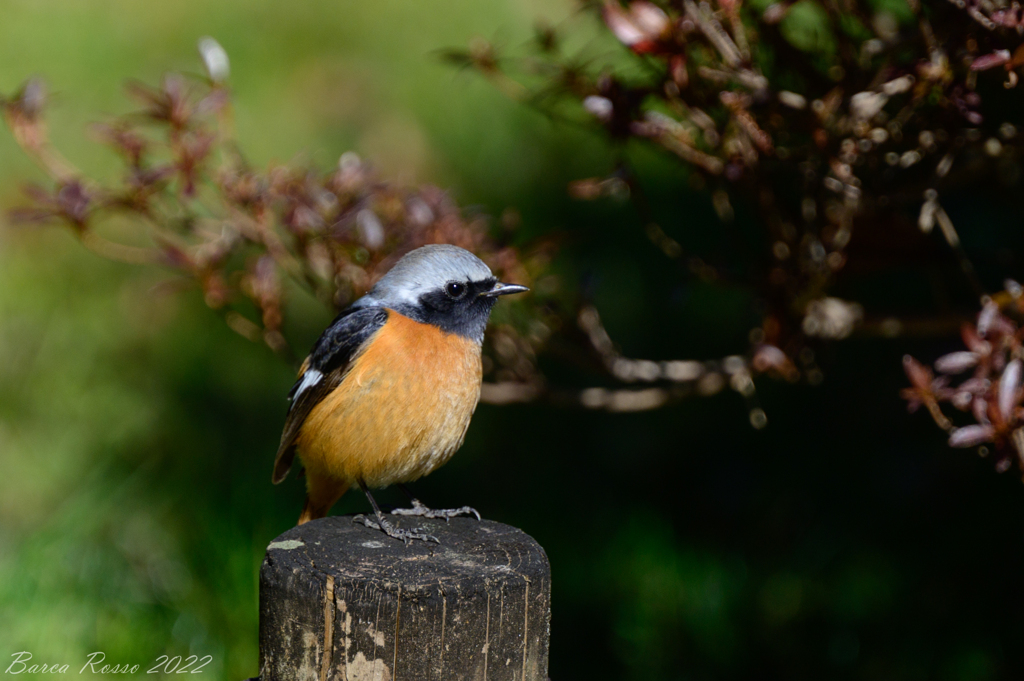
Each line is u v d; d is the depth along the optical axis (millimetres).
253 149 16609
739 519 11578
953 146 7137
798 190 8977
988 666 9445
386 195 8602
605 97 7383
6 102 7949
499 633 5051
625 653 10055
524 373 9148
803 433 12508
